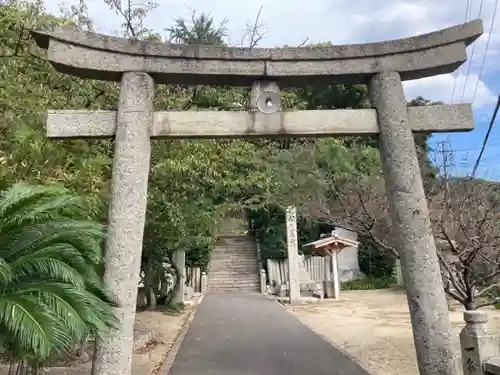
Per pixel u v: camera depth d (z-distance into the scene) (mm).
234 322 14609
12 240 3895
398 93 5445
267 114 5441
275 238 28594
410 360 8953
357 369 8141
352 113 5496
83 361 8266
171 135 5355
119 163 5145
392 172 5305
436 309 4906
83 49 5277
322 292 22031
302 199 14797
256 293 25719
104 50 5332
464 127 5387
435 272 5012
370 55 5547
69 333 3371
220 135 5395
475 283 7199
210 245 24578
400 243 5164
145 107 5324
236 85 5754
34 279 3738
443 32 5461
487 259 7168
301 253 26609
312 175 15719
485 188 9523
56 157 6723
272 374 7832
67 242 4000
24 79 6973
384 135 5418
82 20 8211
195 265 26469
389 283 26625
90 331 3799
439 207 8734
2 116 6230
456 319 14234
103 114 5367
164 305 18531
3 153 5859
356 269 28406
